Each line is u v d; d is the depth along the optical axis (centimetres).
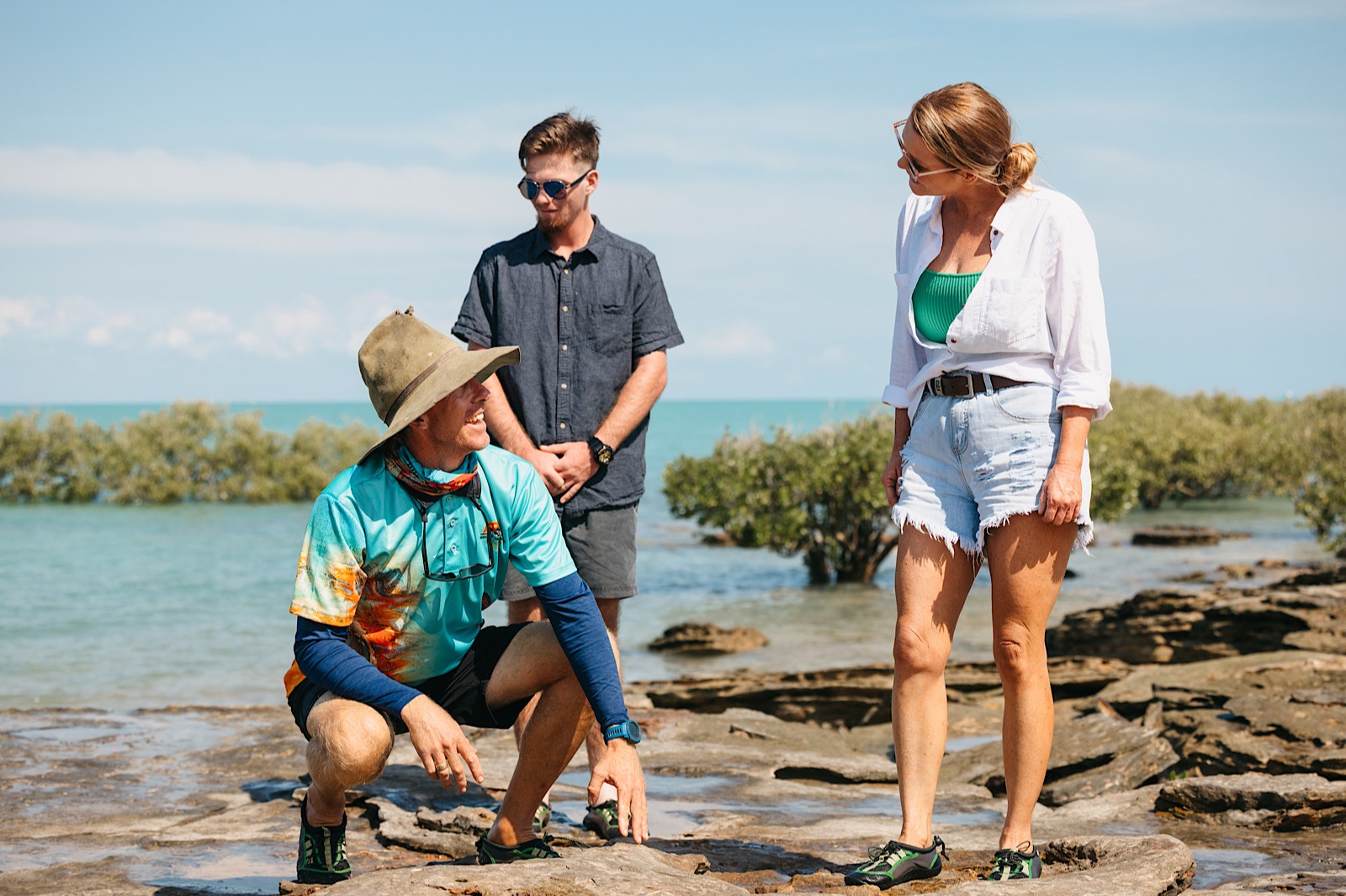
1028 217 313
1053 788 535
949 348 320
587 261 441
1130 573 2177
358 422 4862
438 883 265
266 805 461
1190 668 807
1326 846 405
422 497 290
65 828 430
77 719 679
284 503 4462
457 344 298
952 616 326
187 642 1478
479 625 310
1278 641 952
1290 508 4062
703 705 919
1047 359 314
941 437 323
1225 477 4156
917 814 322
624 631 1616
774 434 2192
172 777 523
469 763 274
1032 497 308
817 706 916
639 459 445
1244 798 448
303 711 301
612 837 408
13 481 4347
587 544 434
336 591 286
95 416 19525
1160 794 479
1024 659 316
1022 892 282
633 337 447
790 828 432
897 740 328
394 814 427
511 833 319
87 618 1694
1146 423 4256
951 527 321
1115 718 661
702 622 1662
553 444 436
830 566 2275
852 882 315
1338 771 508
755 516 2089
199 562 2455
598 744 420
